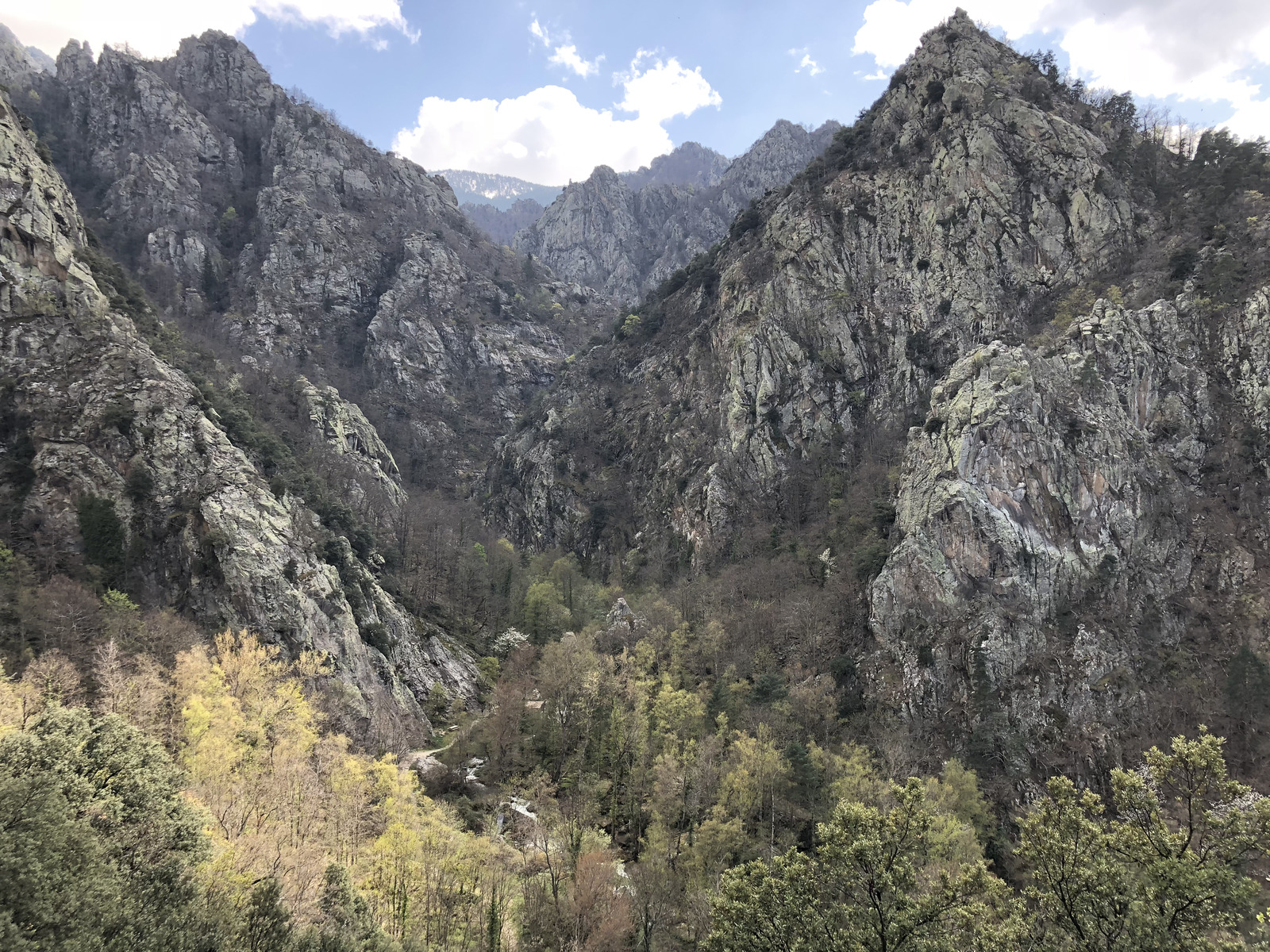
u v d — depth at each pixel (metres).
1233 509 83.06
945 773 63.47
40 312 83.38
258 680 61.19
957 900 27.72
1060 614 76.75
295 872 40.00
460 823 58.91
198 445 83.31
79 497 73.88
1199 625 77.38
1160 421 89.00
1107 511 81.31
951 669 75.50
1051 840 27.27
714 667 86.81
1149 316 93.94
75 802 29.44
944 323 120.12
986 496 80.94
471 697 97.69
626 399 165.12
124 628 61.88
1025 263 118.00
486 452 197.50
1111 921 24.84
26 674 50.19
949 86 134.00
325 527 100.00
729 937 28.27
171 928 28.95
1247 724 67.38
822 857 29.72
